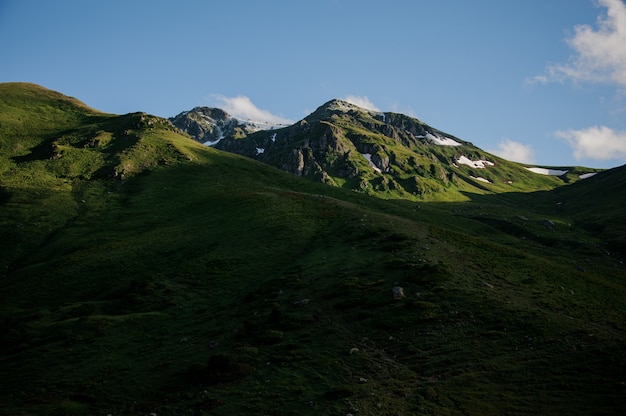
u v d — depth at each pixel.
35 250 99.31
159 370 43.12
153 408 35.69
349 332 46.31
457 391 32.69
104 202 129.25
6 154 155.88
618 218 157.00
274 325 49.47
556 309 47.88
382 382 35.38
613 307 50.84
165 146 179.25
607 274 84.75
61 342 53.44
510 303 48.16
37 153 159.50
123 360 47.03
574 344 37.94
